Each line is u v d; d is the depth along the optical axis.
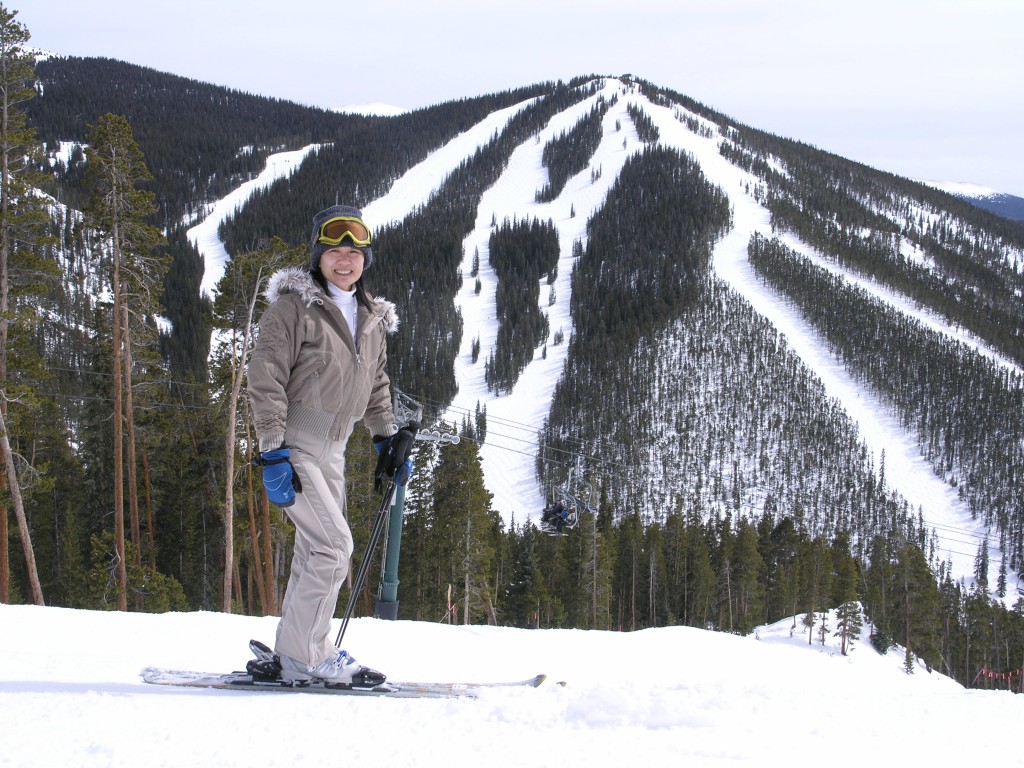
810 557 50.72
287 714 2.22
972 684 56.44
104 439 24.42
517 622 38.00
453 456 28.03
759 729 2.27
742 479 121.50
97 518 27.64
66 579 26.92
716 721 2.34
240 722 2.13
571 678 4.54
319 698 2.44
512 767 1.85
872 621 48.69
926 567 47.06
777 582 54.38
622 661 6.18
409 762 1.86
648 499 106.88
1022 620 58.03
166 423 20.81
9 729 2.00
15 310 15.20
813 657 8.15
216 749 1.91
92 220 16.78
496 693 2.75
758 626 51.53
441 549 28.59
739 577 50.22
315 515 2.69
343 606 26.98
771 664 7.45
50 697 2.33
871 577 55.69
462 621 29.23
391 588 7.79
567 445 126.50
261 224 194.50
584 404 135.62
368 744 1.99
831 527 111.31
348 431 2.83
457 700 2.55
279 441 2.58
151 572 18.97
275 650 2.78
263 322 2.66
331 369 2.68
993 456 130.38
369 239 2.77
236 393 18.20
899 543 53.66
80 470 30.08
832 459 126.94
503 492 117.38
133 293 17.23
